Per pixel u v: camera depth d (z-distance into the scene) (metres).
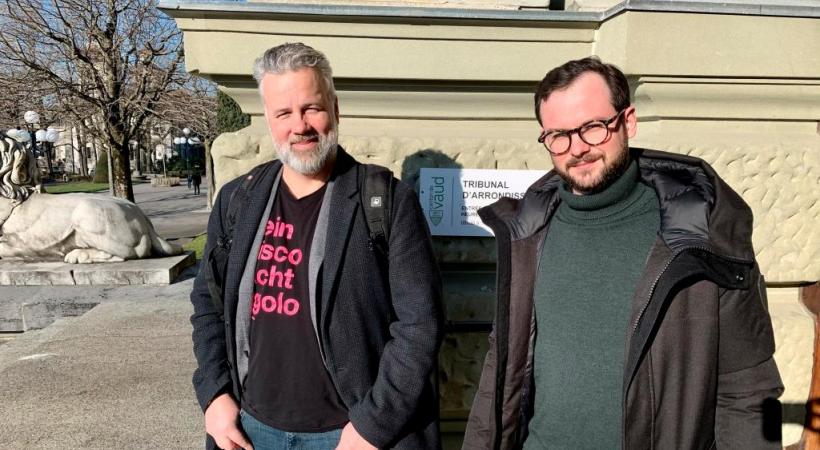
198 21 2.09
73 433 2.58
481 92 2.26
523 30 2.18
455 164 2.18
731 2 2.12
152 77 12.10
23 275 6.02
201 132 14.62
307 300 1.48
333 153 1.55
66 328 4.27
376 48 2.15
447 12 2.09
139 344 3.86
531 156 2.21
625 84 1.35
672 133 2.23
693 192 1.30
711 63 2.09
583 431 1.33
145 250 6.66
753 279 1.25
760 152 2.15
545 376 1.40
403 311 1.45
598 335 1.32
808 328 2.26
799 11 2.07
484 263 2.25
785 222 2.20
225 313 1.56
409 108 2.30
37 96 11.41
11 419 2.72
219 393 1.57
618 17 2.07
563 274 1.39
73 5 10.77
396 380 1.40
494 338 1.50
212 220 1.66
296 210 1.54
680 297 1.26
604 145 1.31
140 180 36.09
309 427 1.50
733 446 1.25
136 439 2.53
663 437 1.27
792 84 2.16
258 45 2.12
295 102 1.45
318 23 2.12
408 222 1.49
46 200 6.43
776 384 1.25
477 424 1.52
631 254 1.32
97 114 12.11
